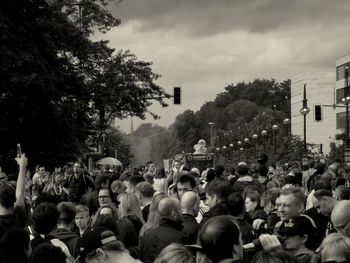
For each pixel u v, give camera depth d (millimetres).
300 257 7555
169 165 37406
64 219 8961
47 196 11320
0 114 40844
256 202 11211
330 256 6422
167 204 8914
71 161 44719
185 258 5543
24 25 42562
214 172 18062
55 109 42312
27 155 42656
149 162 27750
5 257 6695
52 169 43656
